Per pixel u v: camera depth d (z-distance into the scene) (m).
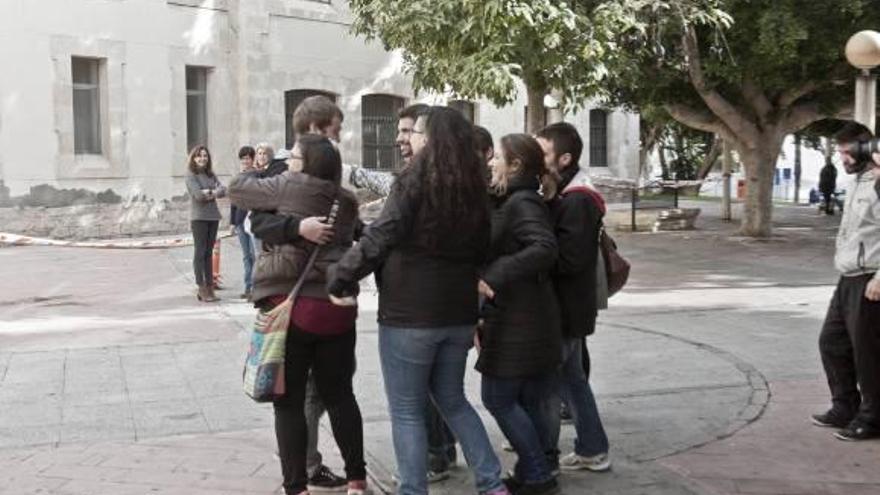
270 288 4.63
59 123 18.62
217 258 12.45
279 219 4.57
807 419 6.32
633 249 17.31
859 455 5.60
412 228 4.28
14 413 6.53
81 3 18.83
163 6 20.17
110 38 19.34
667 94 18.59
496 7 11.45
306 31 22.39
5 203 17.89
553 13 11.88
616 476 5.29
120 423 6.29
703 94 17.59
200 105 21.41
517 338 4.66
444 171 4.24
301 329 4.60
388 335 4.38
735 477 5.26
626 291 12.13
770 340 8.91
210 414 6.50
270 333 4.56
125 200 19.70
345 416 4.84
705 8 14.59
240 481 5.19
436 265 4.31
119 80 19.55
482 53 11.89
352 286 4.34
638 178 31.08
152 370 7.78
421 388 4.42
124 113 19.64
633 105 20.44
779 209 29.61
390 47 13.88
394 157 24.66
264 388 4.54
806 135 25.09
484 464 4.60
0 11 17.66
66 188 18.77
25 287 12.64
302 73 22.39
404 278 4.32
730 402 6.75
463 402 4.60
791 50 14.60
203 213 11.31
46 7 18.31
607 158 30.09
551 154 5.00
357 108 23.52
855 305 5.80
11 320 10.16
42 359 8.18
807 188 44.84
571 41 12.54
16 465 5.46
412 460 4.41
